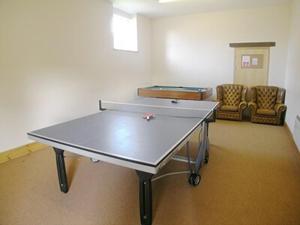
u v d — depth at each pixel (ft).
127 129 7.30
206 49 20.39
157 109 10.27
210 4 17.21
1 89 10.43
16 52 10.85
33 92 11.80
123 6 17.66
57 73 13.05
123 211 6.93
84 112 15.28
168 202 7.33
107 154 5.33
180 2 16.62
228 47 19.56
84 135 6.73
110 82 17.56
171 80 22.48
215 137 13.93
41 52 12.01
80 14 14.20
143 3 16.88
